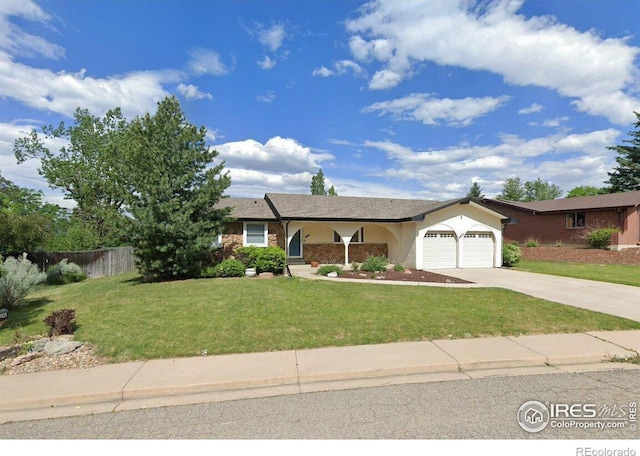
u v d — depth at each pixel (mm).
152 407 3588
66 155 26000
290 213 15359
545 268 15891
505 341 5434
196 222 11992
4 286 8312
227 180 12578
